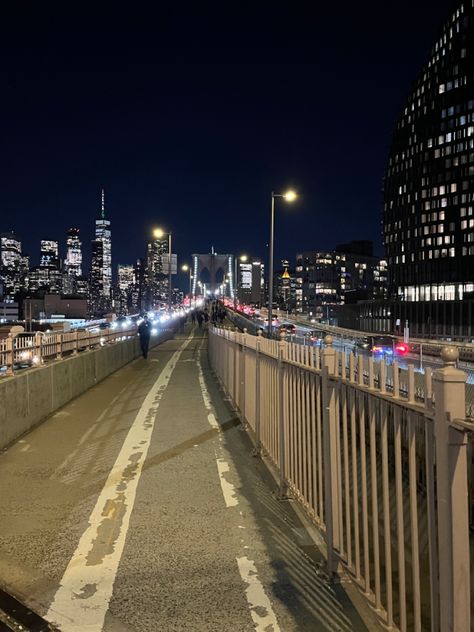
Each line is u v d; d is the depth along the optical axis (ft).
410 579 17.48
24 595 14.23
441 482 9.16
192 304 388.78
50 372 39.73
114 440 31.19
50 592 14.35
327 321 456.04
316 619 12.91
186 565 15.79
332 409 15.44
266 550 16.72
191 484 23.25
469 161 373.81
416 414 10.85
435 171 390.42
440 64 391.24
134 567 15.71
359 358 13.47
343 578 14.89
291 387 20.86
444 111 386.52
